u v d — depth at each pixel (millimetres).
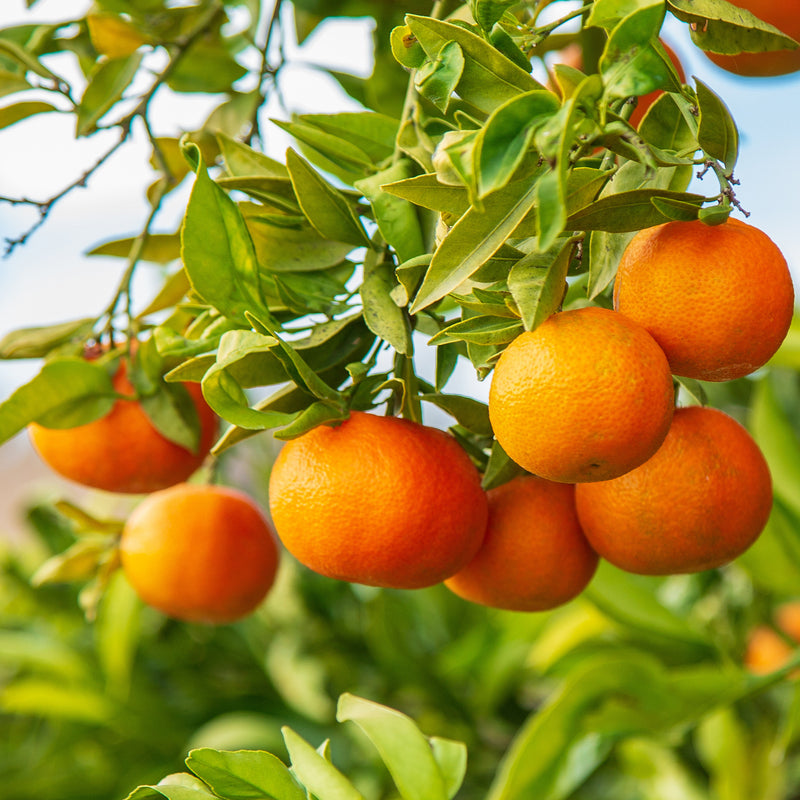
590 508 721
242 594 854
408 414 721
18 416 779
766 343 672
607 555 727
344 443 696
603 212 657
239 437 718
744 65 802
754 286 665
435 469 698
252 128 861
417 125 729
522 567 733
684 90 656
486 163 617
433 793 706
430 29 662
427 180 658
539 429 655
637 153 633
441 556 702
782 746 895
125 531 862
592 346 652
